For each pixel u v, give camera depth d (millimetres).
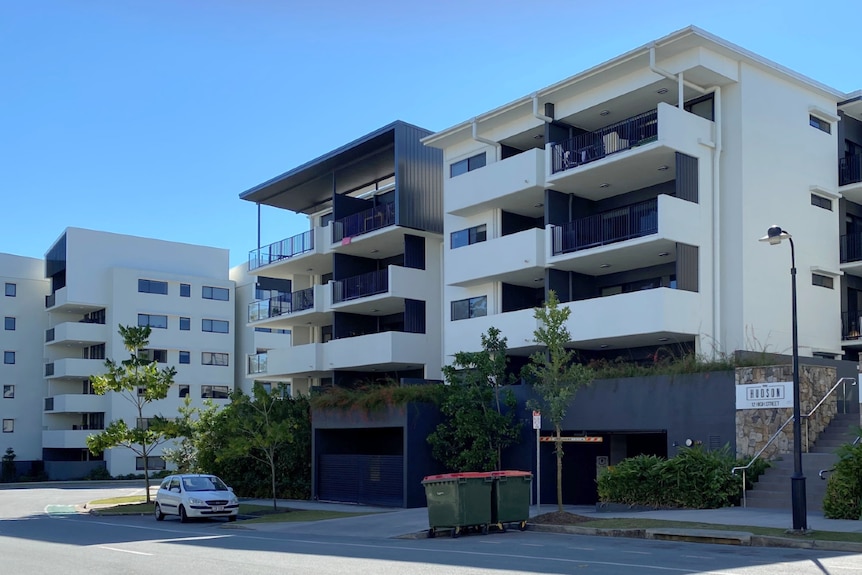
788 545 14922
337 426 32156
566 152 31078
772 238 16766
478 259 33781
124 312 65688
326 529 22719
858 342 30562
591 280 32625
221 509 26438
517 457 27844
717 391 22984
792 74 30250
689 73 28344
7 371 66375
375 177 42688
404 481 28578
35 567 14922
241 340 73562
